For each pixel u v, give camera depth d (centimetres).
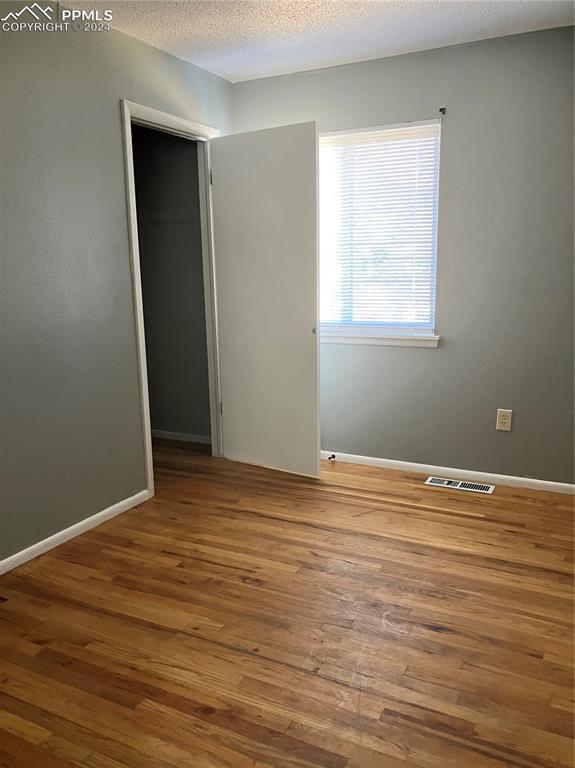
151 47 315
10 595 237
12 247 248
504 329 332
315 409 351
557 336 321
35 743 164
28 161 252
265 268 354
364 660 196
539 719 170
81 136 277
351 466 380
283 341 355
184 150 397
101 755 160
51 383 271
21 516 262
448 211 333
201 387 431
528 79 306
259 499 329
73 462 286
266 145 338
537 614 219
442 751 159
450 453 357
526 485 340
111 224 297
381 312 367
